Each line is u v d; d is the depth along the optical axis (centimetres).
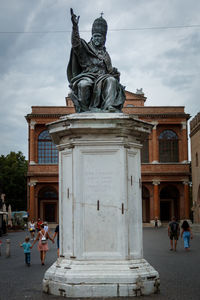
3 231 4022
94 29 953
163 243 2683
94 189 820
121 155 823
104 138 829
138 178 858
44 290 823
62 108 5778
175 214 5969
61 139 873
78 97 896
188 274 1207
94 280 764
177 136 5934
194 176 5178
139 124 841
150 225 5638
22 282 1091
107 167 826
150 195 5753
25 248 1553
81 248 799
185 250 2144
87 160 829
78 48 916
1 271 1371
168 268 1366
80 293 759
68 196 840
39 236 1579
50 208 5831
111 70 944
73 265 790
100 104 893
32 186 5656
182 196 5803
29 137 5784
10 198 7100
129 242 806
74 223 811
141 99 6394
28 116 5728
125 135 832
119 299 746
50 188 5816
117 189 817
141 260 819
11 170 7094
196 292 889
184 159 5838
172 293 862
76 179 822
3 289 970
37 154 5753
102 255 795
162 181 5756
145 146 5888
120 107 901
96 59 933
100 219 810
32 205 5628
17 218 5494
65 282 773
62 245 841
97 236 806
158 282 808
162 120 5831
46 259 1772
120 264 786
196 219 5062
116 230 805
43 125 5803
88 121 813
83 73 920
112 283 764
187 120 5888
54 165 5712
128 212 813
